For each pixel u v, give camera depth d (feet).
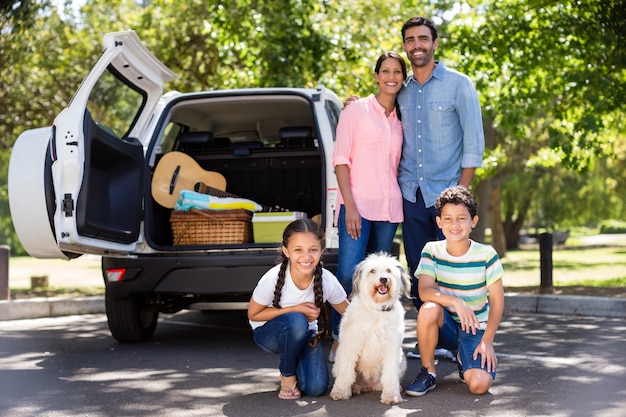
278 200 22.82
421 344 14.24
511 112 37.99
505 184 92.17
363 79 37.88
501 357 17.39
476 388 13.78
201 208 19.76
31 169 16.80
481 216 71.31
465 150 16.67
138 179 19.06
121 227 18.38
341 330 13.64
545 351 18.06
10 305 26.32
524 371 15.78
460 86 16.65
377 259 13.32
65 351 19.24
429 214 16.94
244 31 37.27
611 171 98.84
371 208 16.51
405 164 17.07
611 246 112.27
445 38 37.86
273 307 14.07
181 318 26.43
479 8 37.32
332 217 18.30
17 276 46.93
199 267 18.53
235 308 20.10
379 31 38.83
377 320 13.28
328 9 37.78
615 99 33.58
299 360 14.05
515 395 13.73
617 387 14.08
